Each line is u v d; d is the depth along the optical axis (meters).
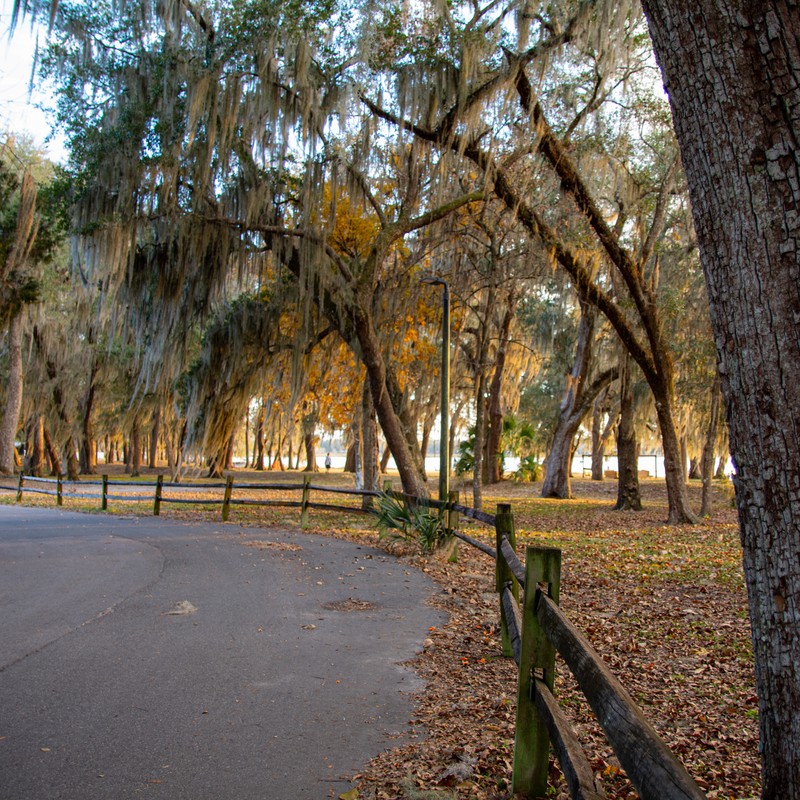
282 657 6.66
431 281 15.36
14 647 6.83
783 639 2.25
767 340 2.31
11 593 9.41
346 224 21.33
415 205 19.94
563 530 20.61
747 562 2.40
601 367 39.12
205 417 23.77
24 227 20.69
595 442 52.00
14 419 36.44
